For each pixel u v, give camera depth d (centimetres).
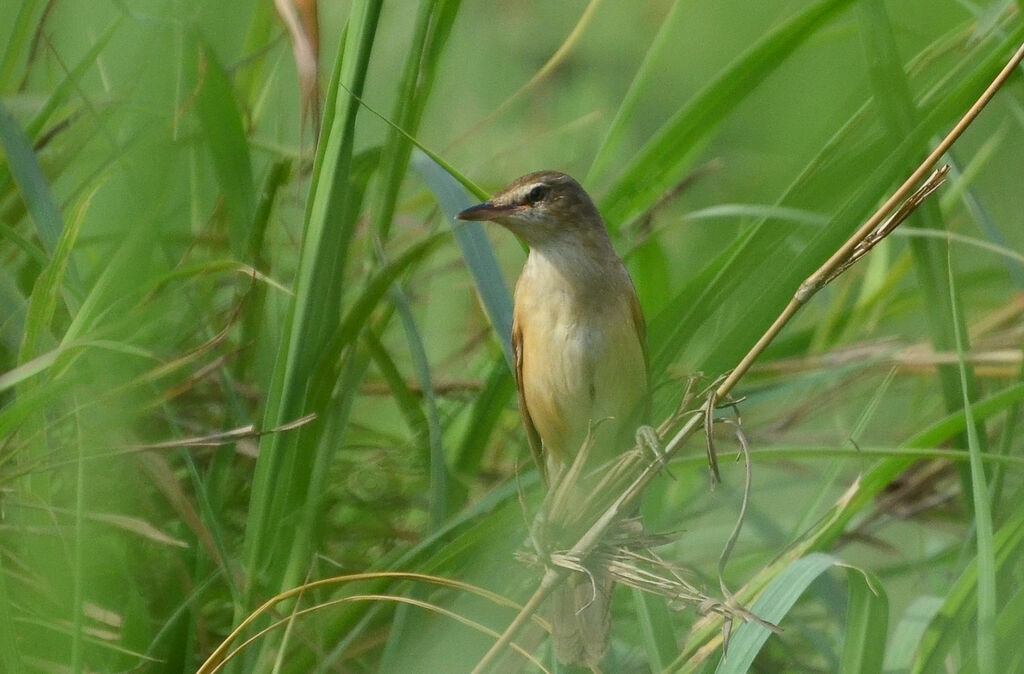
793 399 970
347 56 637
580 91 1295
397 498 803
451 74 1295
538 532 571
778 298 707
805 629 753
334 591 732
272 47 773
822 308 1056
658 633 652
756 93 1434
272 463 639
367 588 712
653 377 779
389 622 731
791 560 661
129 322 697
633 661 776
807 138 1373
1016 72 696
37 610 663
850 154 759
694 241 1228
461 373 967
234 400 729
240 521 792
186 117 747
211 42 768
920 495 905
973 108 513
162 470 670
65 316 777
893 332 1136
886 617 614
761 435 933
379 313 844
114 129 803
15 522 689
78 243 736
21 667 566
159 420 775
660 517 800
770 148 1412
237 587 665
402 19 1153
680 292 757
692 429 541
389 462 803
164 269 762
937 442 676
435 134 1248
